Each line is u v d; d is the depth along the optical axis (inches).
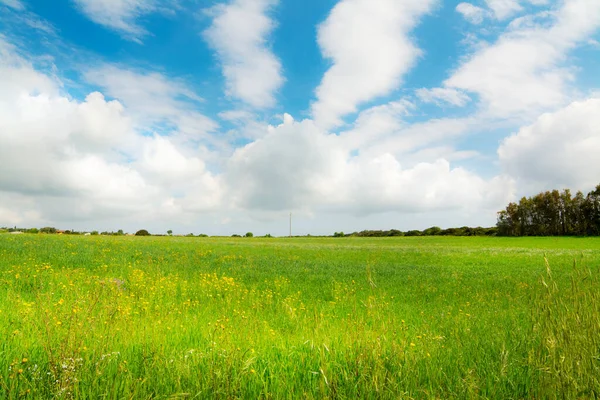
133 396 136.3
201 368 166.9
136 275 517.3
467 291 540.4
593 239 2898.6
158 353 176.4
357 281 644.1
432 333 251.3
